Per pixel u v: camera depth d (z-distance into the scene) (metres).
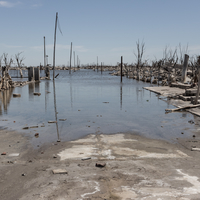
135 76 57.56
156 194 4.04
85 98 18.58
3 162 5.63
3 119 10.73
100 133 8.41
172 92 21.64
